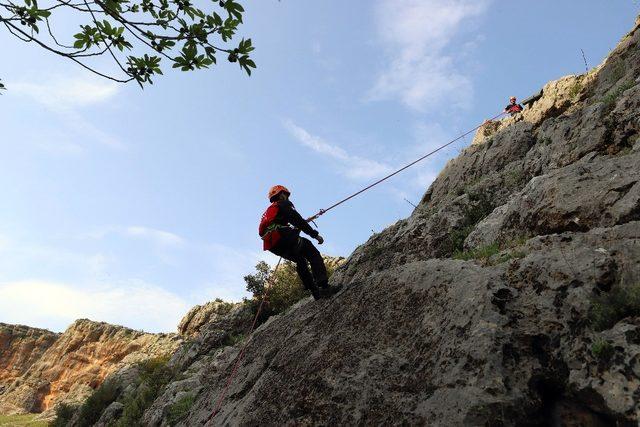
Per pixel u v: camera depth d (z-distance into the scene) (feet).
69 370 167.94
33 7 14.48
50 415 117.70
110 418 51.96
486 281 16.16
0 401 166.91
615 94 26.91
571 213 19.48
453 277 17.72
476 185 32.45
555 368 13.38
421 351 15.98
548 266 15.81
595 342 12.85
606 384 11.98
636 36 36.24
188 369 51.31
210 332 57.47
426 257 29.09
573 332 13.67
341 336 19.30
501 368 13.51
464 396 13.33
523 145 35.24
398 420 14.40
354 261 36.32
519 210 22.77
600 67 41.83
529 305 15.12
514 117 51.39
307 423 16.72
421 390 14.70
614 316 13.28
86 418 60.49
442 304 16.90
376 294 20.12
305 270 23.88
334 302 22.16
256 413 18.99
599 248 15.88
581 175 20.94
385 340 17.65
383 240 36.45
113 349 167.22
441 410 13.56
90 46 16.10
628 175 18.90
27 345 219.00
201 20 15.38
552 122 33.53
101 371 158.40
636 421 10.99
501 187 30.60
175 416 35.40
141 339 162.40
